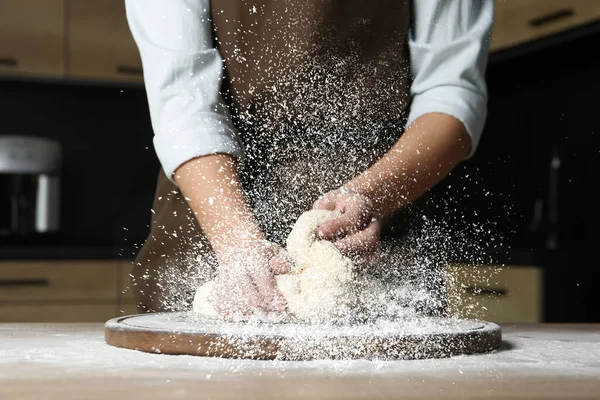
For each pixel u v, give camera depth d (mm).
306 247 809
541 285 1741
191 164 857
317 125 989
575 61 2135
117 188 2604
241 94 975
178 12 932
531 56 2281
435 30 1012
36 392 479
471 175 2344
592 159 2074
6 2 2273
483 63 1023
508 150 2365
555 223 2166
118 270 2098
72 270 2061
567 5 1845
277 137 985
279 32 958
